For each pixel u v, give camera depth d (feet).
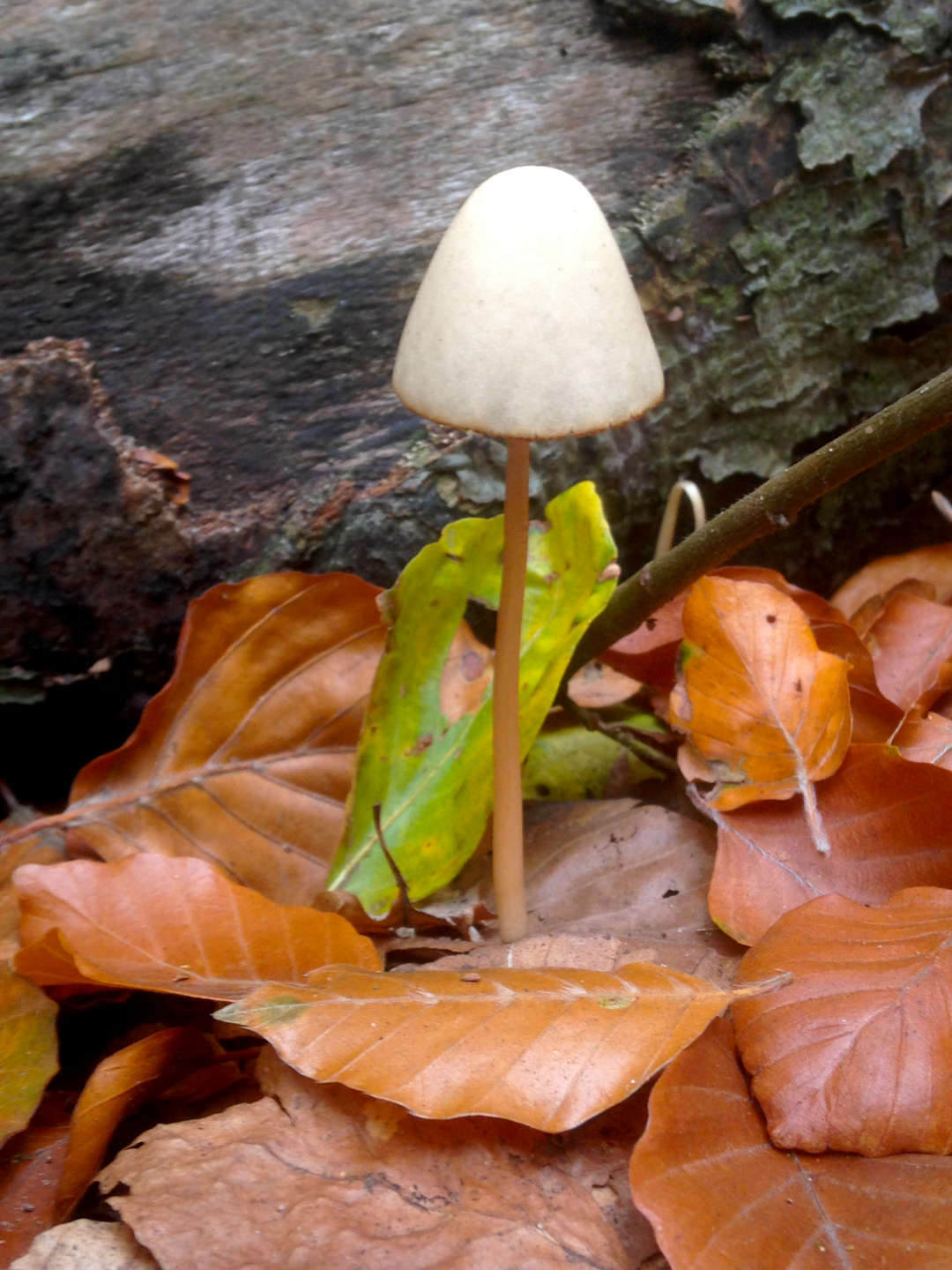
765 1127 1.35
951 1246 1.29
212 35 1.58
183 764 1.57
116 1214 1.36
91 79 1.57
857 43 1.63
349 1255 1.31
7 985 1.42
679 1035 1.35
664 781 1.70
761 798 1.49
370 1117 1.36
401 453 1.62
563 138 1.63
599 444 1.66
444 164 1.61
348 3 1.59
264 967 1.44
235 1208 1.32
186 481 1.60
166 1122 1.41
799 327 1.69
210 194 1.58
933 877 1.47
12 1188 1.38
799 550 1.79
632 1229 1.33
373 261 1.60
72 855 1.57
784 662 1.52
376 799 1.56
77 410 1.58
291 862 1.57
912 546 1.81
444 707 1.56
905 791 1.47
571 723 1.76
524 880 1.55
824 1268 1.29
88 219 1.57
